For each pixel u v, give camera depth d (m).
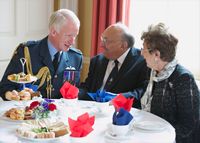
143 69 2.45
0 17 3.18
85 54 3.77
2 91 2.22
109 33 2.44
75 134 1.50
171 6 3.30
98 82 2.57
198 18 3.20
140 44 3.49
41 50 2.37
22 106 1.91
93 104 2.05
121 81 2.46
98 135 1.56
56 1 3.76
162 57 1.89
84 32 3.75
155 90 1.97
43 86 2.34
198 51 3.24
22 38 3.42
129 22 3.46
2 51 3.25
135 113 1.90
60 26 2.29
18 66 2.32
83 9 3.72
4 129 1.59
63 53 2.44
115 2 3.32
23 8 3.38
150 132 1.60
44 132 1.49
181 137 1.81
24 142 1.44
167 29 1.89
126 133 1.54
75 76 2.33
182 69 1.93
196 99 1.87
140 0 3.44
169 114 1.93
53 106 1.80
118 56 2.49
